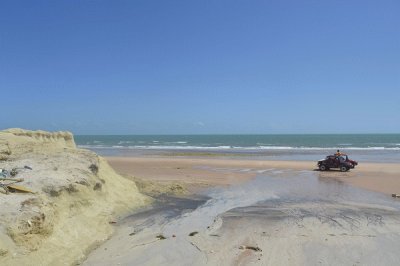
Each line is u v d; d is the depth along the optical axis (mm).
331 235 14547
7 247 10312
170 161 45656
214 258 12117
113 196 19031
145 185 24484
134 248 13172
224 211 18906
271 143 113938
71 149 20484
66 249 12289
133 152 69500
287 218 17344
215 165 41156
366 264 11609
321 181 29750
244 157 55250
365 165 42312
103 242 13984
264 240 13914
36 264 10750
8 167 16656
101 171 20250
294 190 25500
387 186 27297
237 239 14055
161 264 11688
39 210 12094
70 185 15484
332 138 158000
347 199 22266
